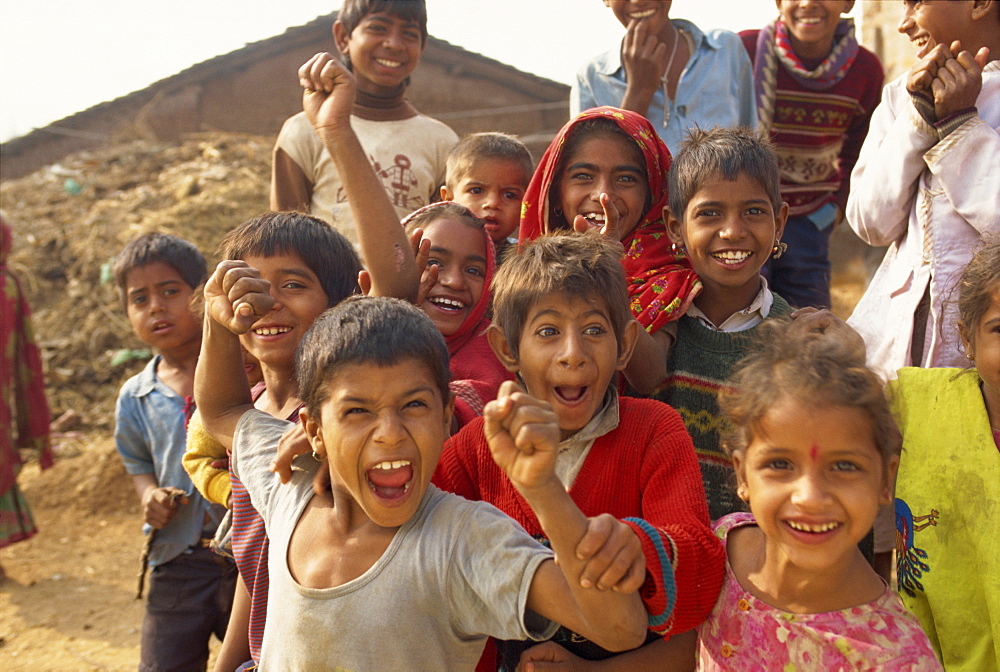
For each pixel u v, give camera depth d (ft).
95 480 23.90
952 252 9.62
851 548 5.89
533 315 6.98
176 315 12.26
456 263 9.63
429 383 6.04
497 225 11.84
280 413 8.05
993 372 7.13
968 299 7.39
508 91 66.23
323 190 13.88
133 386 12.50
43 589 18.85
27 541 21.59
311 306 8.07
